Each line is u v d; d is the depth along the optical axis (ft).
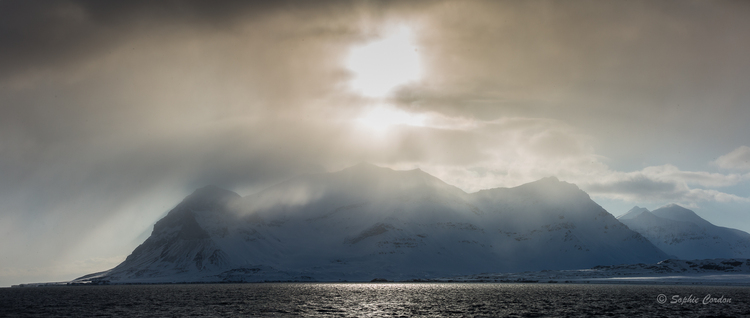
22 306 547.08
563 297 586.04
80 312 474.90
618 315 415.44
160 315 439.22
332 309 474.08
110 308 506.89
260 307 498.69
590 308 463.83
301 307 495.00
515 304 506.07
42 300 645.92
